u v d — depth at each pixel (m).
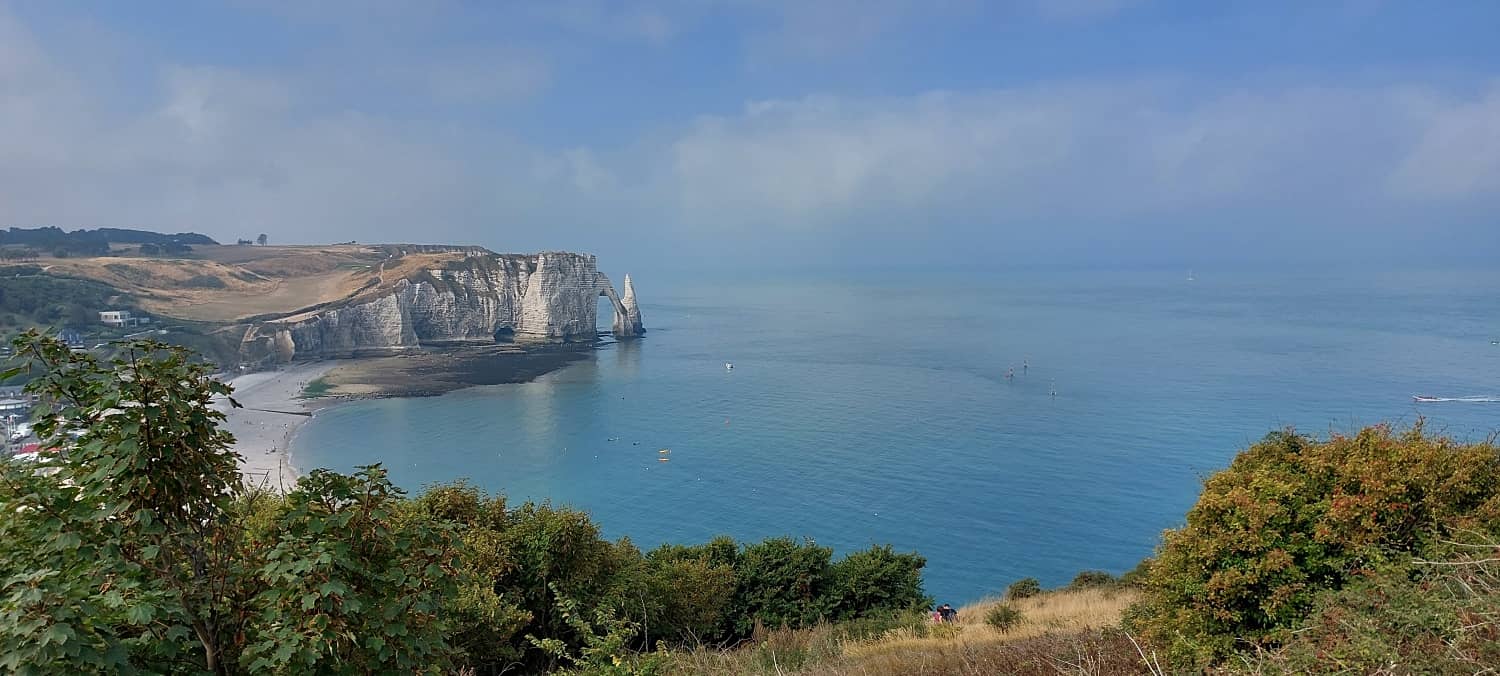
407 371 168.88
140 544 7.04
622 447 105.31
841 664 16.80
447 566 8.61
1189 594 13.97
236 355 170.50
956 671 13.95
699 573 28.42
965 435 105.94
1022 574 62.78
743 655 19.52
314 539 7.71
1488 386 116.62
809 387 147.88
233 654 7.48
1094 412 115.44
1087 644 14.38
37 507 6.86
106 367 7.04
